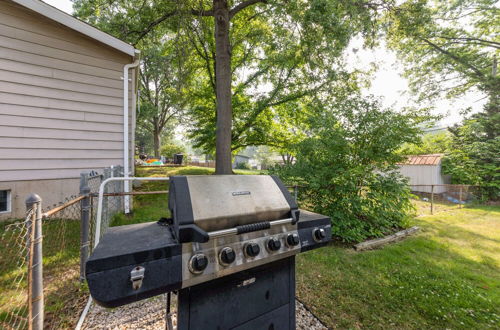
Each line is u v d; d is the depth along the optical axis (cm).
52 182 394
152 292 88
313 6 540
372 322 195
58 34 394
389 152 425
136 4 724
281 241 125
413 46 1308
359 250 357
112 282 81
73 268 244
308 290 239
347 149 425
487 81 1145
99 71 432
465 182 1004
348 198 399
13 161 365
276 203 129
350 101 454
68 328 170
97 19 752
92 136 429
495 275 289
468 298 232
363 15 627
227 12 635
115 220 416
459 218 598
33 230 126
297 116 962
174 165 1642
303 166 443
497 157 985
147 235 108
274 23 688
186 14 581
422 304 220
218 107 639
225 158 632
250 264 112
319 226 147
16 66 363
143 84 1692
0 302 185
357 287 247
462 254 352
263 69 934
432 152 1236
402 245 382
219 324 111
